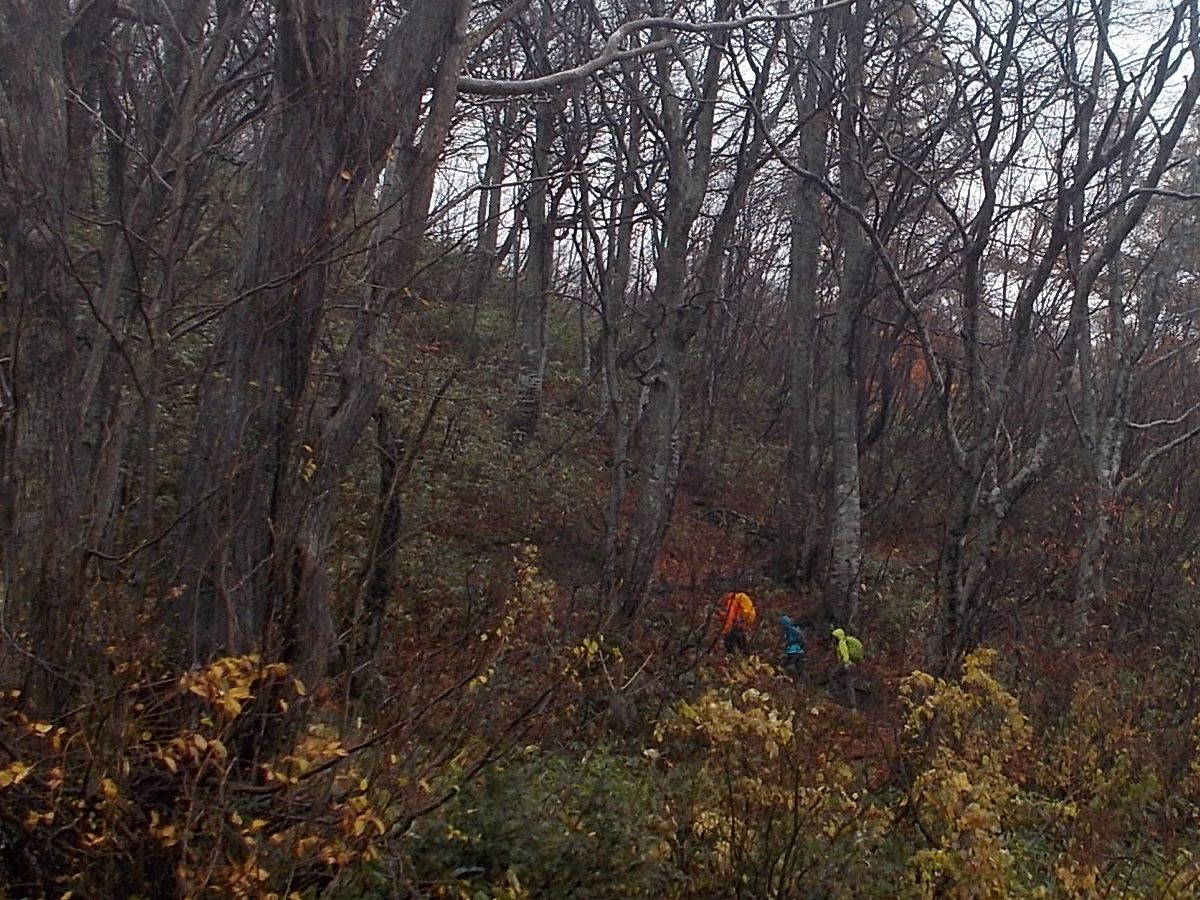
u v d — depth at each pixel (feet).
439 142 17.87
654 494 40.27
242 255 16.26
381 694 16.26
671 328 41.34
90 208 20.47
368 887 14.94
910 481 63.52
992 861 17.01
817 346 68.23
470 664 16.83
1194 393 62.80
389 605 21.27
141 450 15.39
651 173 51.11
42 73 15.17
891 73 51.88
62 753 11.72
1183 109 33.27
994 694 20.03
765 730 17.89
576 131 43.96
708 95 42.60
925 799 18.43
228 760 13.09
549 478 49.98
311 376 17.26
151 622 13.37
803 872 17.47
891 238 60.90
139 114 19.07
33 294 14.49
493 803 17.24
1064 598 44.21
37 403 14.05
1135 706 27.55
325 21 16.19
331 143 16.25
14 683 12.45
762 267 82.17
